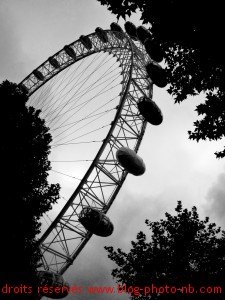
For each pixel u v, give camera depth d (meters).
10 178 9.46
